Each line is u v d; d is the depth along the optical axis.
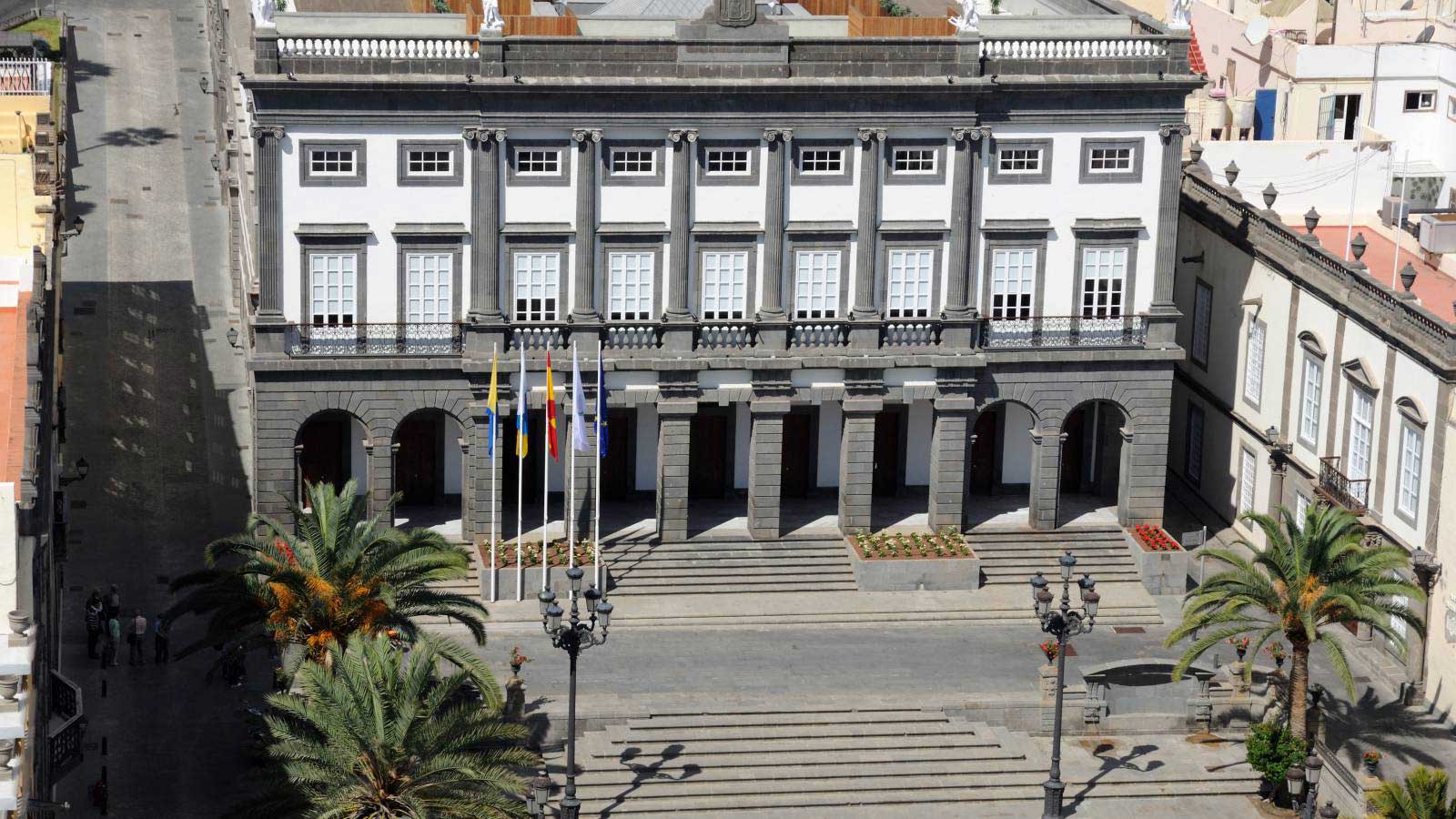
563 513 97.50
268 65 89.25
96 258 116.81
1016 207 95.19
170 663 86.44
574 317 93.25
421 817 67.81
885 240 94.44
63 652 86.69
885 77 92.50
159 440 101.50
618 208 92.94
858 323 94.44
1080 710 84.81
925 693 85.81
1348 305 91.94
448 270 92.75
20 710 51.19
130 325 110.50
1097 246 96.00
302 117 90.00
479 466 93.75
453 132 91.38
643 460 99.06
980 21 96.50
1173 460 108.69
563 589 92.25
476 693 80.69
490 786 70.88
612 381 93.94
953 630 91.69
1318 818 79.00
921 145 93.88
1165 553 95.19
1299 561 79.94
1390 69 118.44
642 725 82.81
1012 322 95.88
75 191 123.31
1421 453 87.12
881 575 94.06
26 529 52.28
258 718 77.81
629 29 94.88
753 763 81.44
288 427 92.50
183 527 95.62
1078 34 95.88
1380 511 90.31
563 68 90.94
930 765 81.94
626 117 91.69
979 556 96.25
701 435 99.56
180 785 78.38
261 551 77.81
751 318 94.62
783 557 95.19
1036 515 97.75
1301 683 80.56
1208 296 104.69
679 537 95.38
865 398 95.12
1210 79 123.75
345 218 91.50
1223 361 103.25
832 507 99.62
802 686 86.19
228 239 117.62
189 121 133.12
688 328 93.75
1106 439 101.44
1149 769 82.62
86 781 78.19
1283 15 127.50
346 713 68.25
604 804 79.00
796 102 92.31
